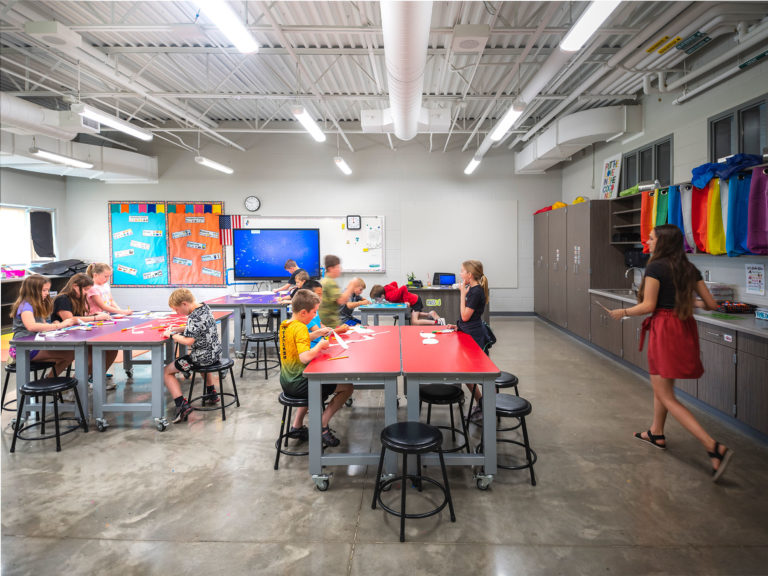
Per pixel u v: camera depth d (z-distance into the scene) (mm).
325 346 2861
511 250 9195
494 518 2348
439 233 9195
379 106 7488
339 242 9195
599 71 5031
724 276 4566
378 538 2193
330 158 9148
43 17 4418
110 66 4879
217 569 1988
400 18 2861
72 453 3145
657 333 2922
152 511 2430
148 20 4551
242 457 3084
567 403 4105
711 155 4844
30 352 3695
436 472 2887
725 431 3416
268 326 6234
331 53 4977
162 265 9297
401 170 9148
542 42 4898
